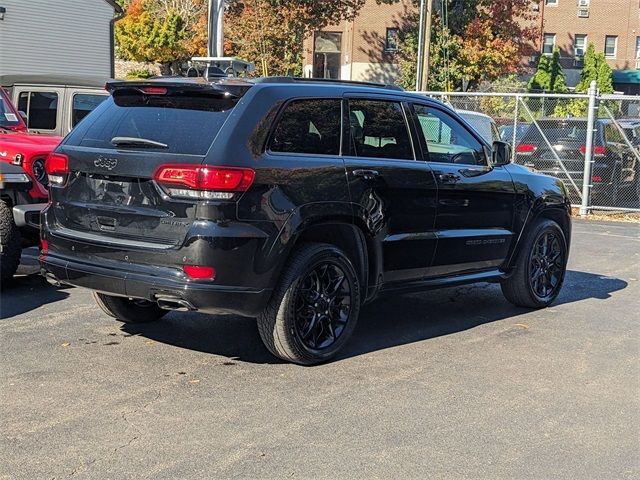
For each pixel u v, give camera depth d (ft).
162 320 21.95
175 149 16.65
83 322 21.49
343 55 148.25
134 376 17.20
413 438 14.33
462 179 21.47
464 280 22.34
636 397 16.94
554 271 25.45
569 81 160.66
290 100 17.74
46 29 97.14
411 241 20.07
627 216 51.34
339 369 18.17
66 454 13.20
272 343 17.75
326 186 17.79
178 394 16.17
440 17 116.47
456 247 21.52
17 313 22.26
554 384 17.62
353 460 13.32
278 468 12.92
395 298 26.12
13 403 15.40
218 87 17.04
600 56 149.89
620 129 50.16
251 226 16.40
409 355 19.49
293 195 17.11
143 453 13.32
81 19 100.89
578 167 51.75
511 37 123.24
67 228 18.16
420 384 17.30
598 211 52.21
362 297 19.51
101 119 18.60
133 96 18.49
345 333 18.80
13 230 24.00
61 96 33.91
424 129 21.04
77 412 15.03
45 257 18.40
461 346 20.45
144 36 145.38
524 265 24.20
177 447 13.60
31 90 34.35
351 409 15.65
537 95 51.60
